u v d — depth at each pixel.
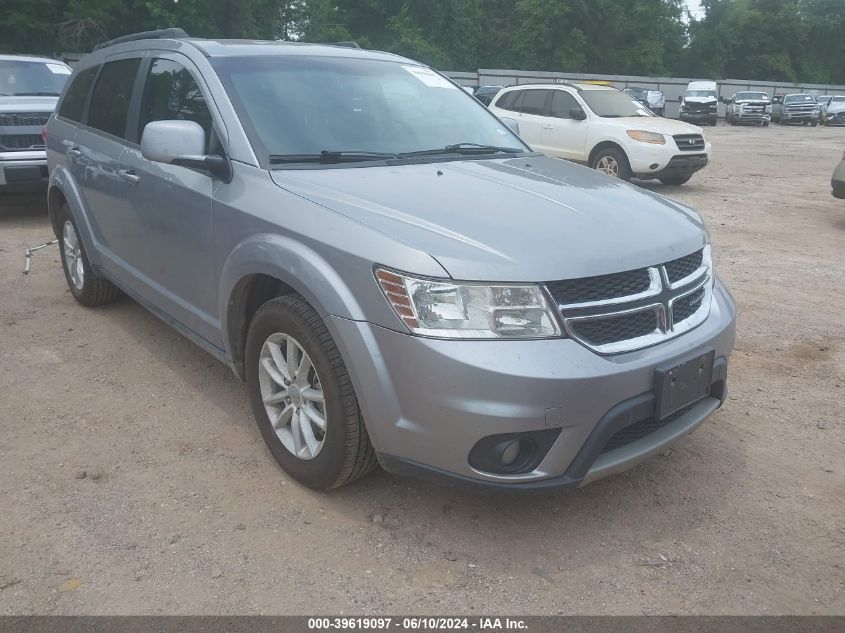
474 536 3.00
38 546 2.87
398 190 3.19
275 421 3.34
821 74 73.06
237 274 3.32
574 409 2.63
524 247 2.74
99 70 5.12
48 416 3.90
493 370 2.56
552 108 13.27
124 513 3.09
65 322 5.26
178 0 31.81
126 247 4.52
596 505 3.24
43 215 9.15
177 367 4.54
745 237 8.81
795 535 3.07
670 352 2.89
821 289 6.59
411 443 2.75
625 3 57.16
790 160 18.62
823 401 4.32
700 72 66.44
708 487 3.41
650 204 3.42
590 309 2.73
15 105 8.52
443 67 50.78
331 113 3.80
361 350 2.76
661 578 2.79
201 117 3.77
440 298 2.62
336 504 3.18
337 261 2.85
